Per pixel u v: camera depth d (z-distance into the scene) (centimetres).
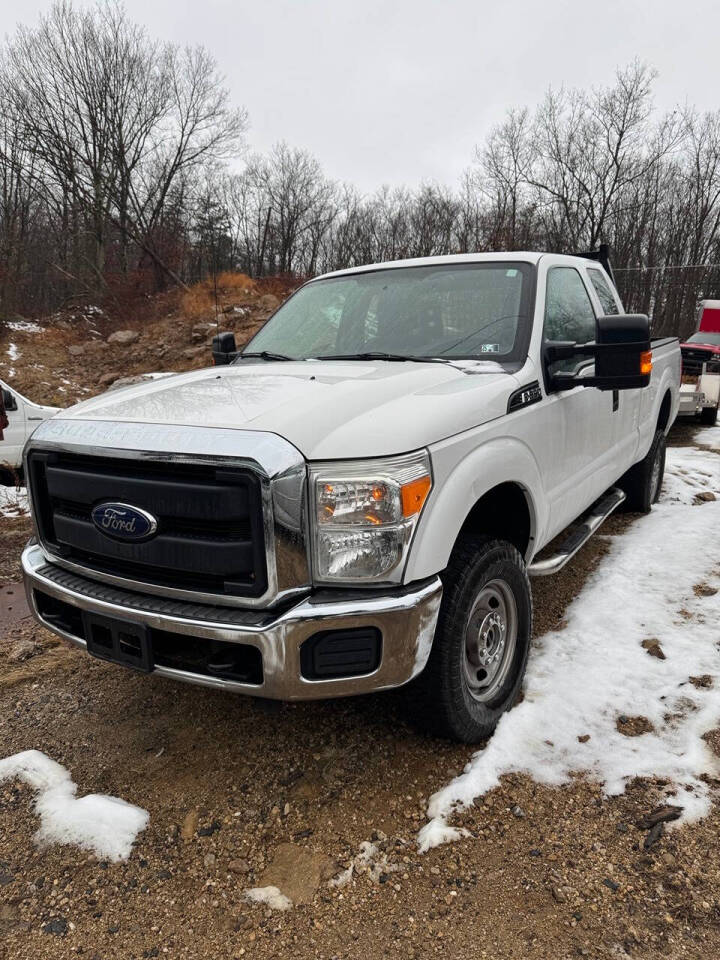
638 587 420
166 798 264
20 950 203
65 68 3127
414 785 264
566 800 248
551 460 332
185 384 300
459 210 4212
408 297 371
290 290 2433
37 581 277
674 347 602
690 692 305
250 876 226
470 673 282
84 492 252
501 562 279
